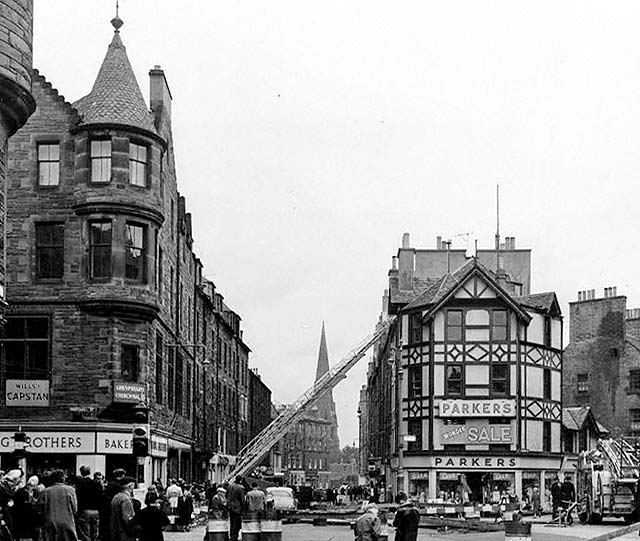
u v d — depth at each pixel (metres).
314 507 46.25
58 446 32.41
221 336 60.00
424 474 49.28
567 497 39.38
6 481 18.45
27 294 33.66
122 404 32.97
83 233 33.72
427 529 34.50
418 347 50.62
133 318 33.91
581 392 63.62
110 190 33.59
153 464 35.34
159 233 36.16
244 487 25.30
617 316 62.66
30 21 22.58
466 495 44.16
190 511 30.08
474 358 49.50
